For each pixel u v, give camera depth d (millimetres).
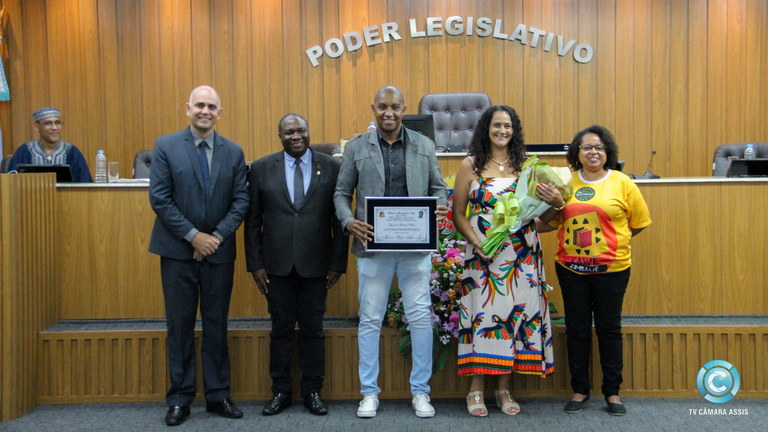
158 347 2914
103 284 3121
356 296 3158
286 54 5379
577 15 5344
